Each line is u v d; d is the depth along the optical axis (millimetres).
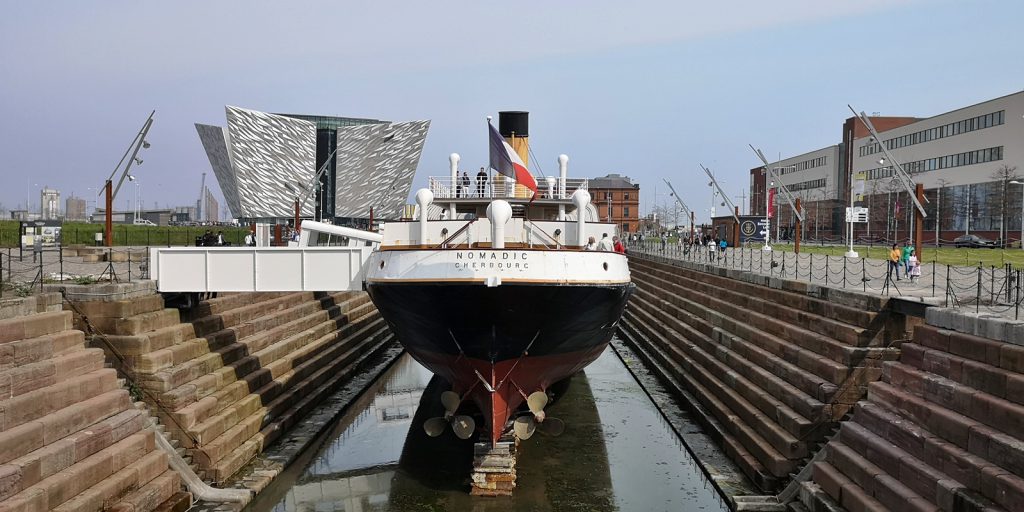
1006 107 64750
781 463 17078
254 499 17453
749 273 28750
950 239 71500
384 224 23406
